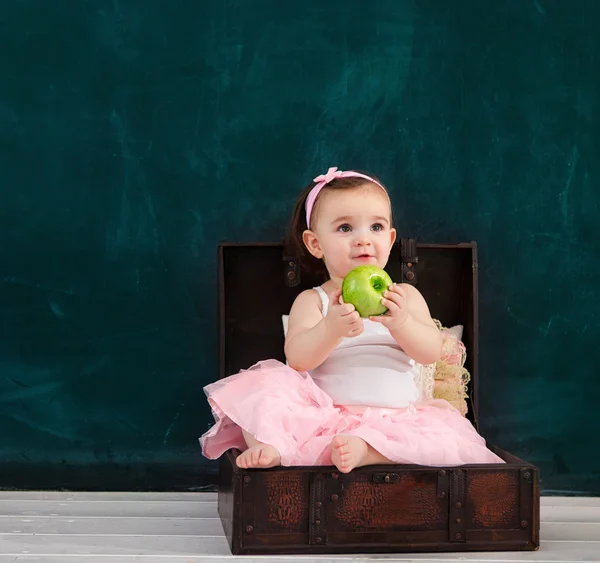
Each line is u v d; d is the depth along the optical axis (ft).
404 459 6.63
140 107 8.74
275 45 8.75
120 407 8.80
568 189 8.87
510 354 8.91
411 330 7.32
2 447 8.76
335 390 7.47
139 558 6.44
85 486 8.80
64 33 8.71
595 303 8.89
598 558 6.50
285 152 8.80
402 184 8.83
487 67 8.80
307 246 8.01
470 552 6.56
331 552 6.43
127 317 8.80
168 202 8.79
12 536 7.07
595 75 8.85
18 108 8.71
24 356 8.75
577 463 8.91
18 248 8.74
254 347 8.39
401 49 8.79
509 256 8.87
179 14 8.73
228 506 6.84
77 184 8.75
